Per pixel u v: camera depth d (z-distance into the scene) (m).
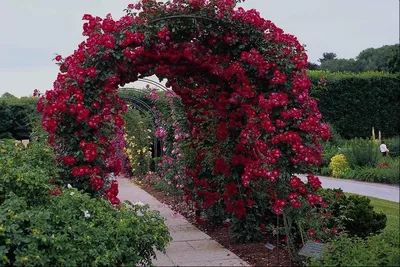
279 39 4.45
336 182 8.43
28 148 4.57
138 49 4.52
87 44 4.50
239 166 4.83
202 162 5.62
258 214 4.84
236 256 4.38
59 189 4.14
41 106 4.61
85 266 3.26
